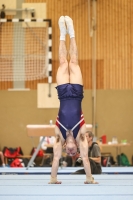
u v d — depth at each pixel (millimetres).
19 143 15500
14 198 4969
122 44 15727
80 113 6758
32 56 15766
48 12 15883
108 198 4973
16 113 15664
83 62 15742
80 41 15758
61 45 7488
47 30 15789
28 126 9469
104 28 15734
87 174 6715
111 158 14500
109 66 15719
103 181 7230
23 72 15766
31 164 11445
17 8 15977
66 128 6594
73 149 6582
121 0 15758
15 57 15781
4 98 15719
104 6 15766
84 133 6660
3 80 15758
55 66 15766
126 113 15570
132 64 15711
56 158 6691
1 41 15812
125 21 15727
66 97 6836
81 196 5152
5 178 7980
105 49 15719
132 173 10047
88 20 15758
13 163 13047
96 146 9750
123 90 15656
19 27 15828
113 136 15484
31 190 5758
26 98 15703
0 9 15891
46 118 15648
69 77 7191
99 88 15688
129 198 4957
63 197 5066
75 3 15836
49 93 15672
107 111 15578
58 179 7719
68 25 7523
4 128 15594
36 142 15445
